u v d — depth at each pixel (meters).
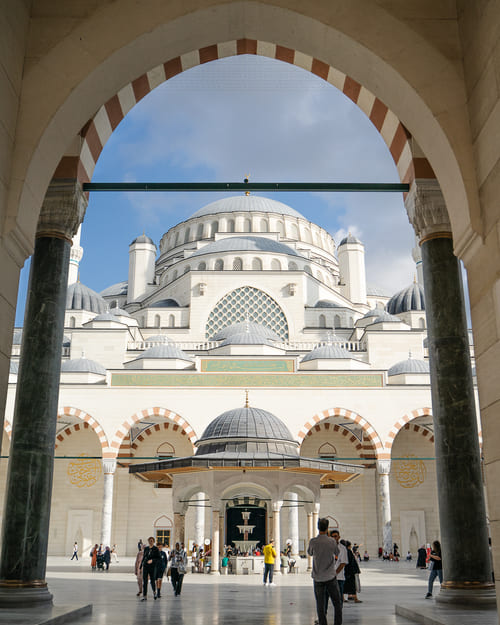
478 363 7.31
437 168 8.25
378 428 35.12
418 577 23.09
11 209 7.37
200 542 33.28
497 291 6.89
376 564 32.28
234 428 24.59
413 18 8.24
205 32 8.78
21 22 7.89
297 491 27.66
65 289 11.12
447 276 10.95
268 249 51.16
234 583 19.52
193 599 14.11
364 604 13.16
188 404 35.28
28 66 7.96
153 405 35.22
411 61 8.08
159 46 8.64
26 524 9.85
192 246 58.41
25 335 10.77
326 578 8.20
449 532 10.06
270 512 29.31
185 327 47.34
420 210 11.00
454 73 8.00
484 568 9.84
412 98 8.16
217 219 59.03
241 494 30.56
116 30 8.20
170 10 8.30
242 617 10.61
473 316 7.49
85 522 37.84
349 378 35.78
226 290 47.91
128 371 35.72
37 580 9.80
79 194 11.05
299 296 47.78
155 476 28.45
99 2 8.30
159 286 55.38
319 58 9.10
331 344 42.88
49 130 7.84
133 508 38.09
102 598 14.12
